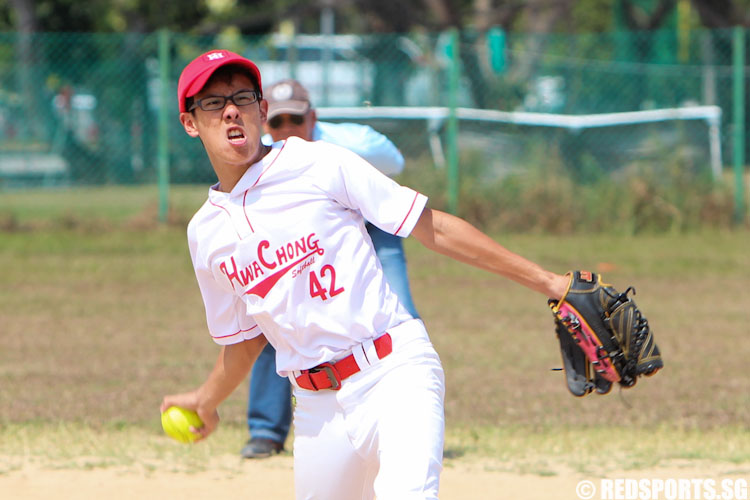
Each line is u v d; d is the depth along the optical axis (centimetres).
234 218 1238
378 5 9156
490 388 2848
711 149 6738
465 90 7181
